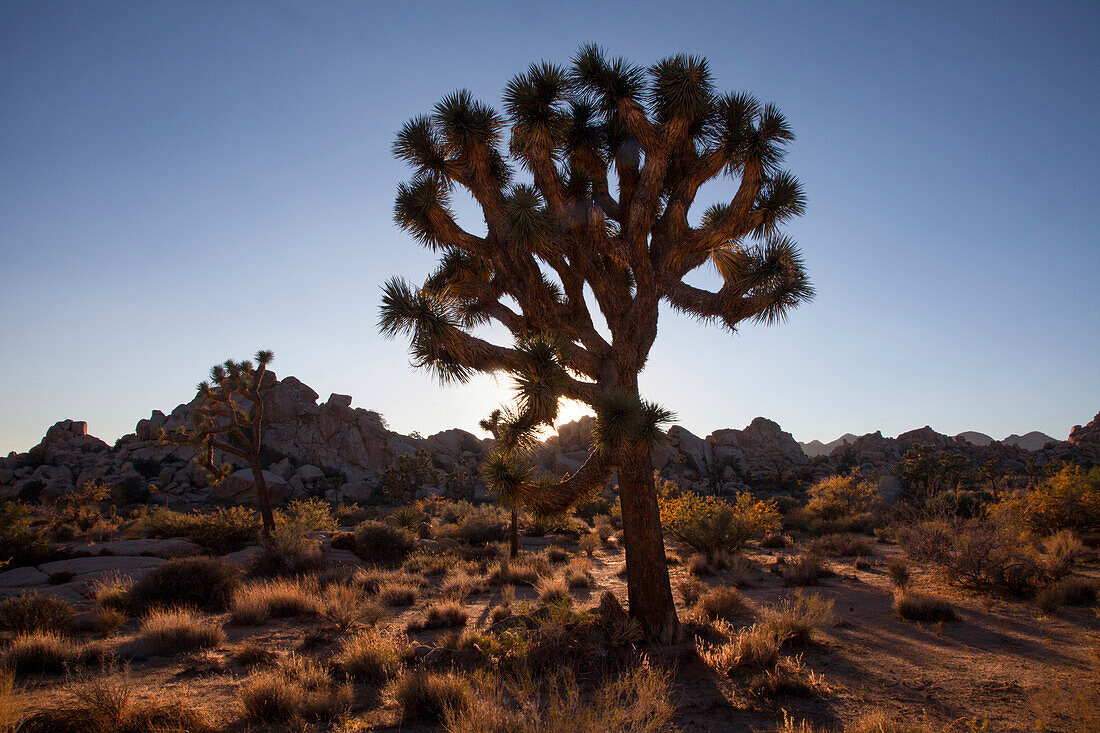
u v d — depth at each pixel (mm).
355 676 6668
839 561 17844
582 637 7285
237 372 23484
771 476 80125
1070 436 98938
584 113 9312
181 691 6105
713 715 5273
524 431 7703
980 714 5227
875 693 5867
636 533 8078
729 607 10031
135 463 66000
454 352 7469
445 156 9109
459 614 9992
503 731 4262
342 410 76375
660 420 7402
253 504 59562
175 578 11875
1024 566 11070
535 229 7762
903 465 67688
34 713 5043
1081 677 6141
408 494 56250
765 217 8922
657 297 8742
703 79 8680
